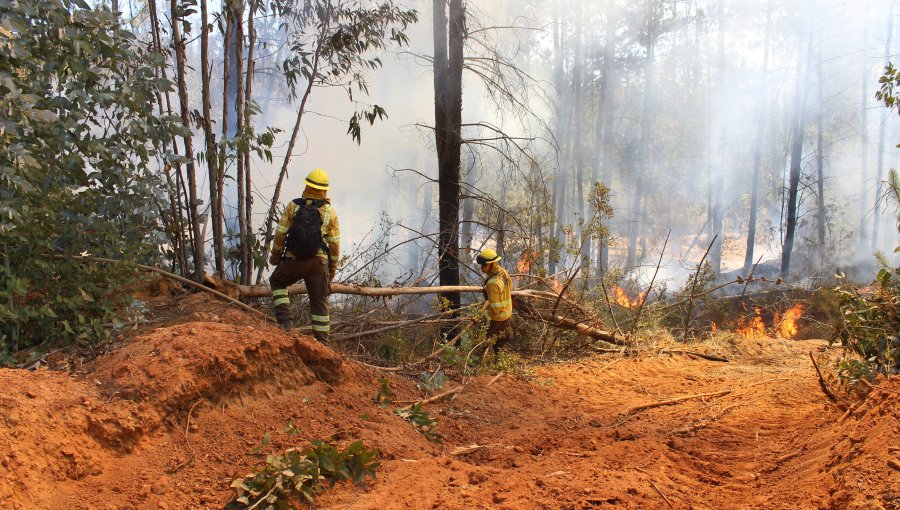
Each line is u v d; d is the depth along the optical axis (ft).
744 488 15.23
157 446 14.12
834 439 16.63
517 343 38.37
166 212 23.85
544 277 39.37
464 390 24.89
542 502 12.96
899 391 16.11
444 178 39.58
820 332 56.54
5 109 16.85
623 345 38.75
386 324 29.22
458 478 14.71
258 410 16.42
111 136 21.63
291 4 32.40
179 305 22.61
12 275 17.34
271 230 27.37
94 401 13.88
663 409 25.13
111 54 20.45
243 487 12.94
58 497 12.05
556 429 22.26
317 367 19.10
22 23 18.01
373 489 13.89
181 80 24.59
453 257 38.47
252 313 24.35
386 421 18.42
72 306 18.13
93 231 20.53
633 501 13.25
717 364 35.70
